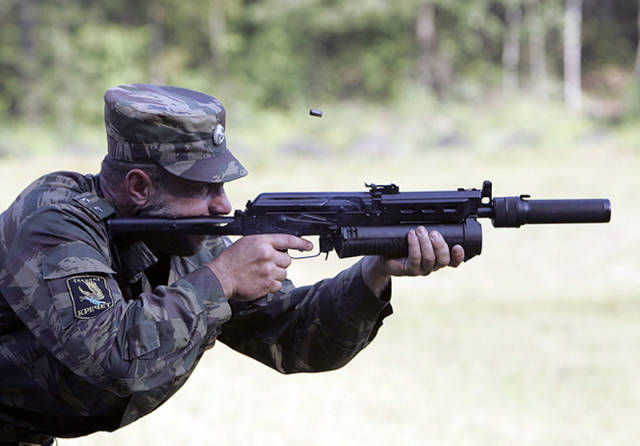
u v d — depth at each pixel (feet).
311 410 38.29
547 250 89.20
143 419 34.22
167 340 11.85
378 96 211.61
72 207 12.50
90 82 195.11
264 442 33.09
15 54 196.44
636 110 170.30
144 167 12.71
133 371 11.68
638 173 123.44
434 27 221.25
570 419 39.91
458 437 36.47
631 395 44.01
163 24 218.18
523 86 216.95
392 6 209.77
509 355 51.93
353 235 12.95
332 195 13.29
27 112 190.70
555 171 130.00
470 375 47.26
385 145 157.89
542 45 214.48
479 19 213.66
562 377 47.26
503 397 43.11
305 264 83.15
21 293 11.96
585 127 161.58
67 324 11.69
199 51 223.92
